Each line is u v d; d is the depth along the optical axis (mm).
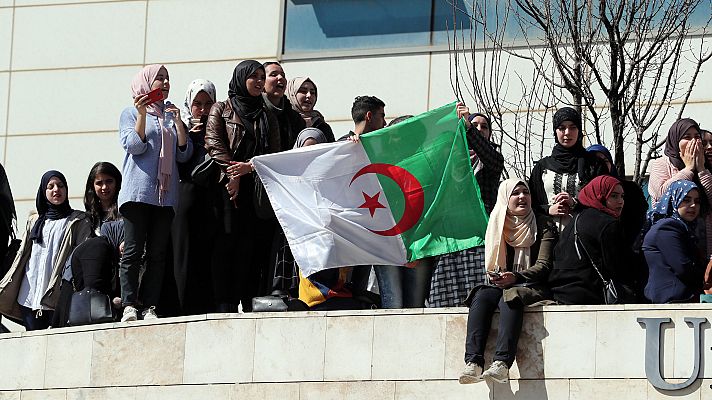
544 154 26469
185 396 21938
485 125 22672
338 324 21531
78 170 29188
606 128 26078
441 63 27891
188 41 29203
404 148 22328
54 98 29578
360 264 22000
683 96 26297
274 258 22469
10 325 27391
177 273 22469
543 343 20703
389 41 28297
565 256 20906
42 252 23344
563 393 20562
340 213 22156
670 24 25688
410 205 22156
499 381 20469
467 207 22078
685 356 20266
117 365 22312
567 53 25688
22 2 30094
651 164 22062
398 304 22109
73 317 22547
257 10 29000
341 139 22859
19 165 29375
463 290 21797
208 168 22328
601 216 20891
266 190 22250
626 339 20500
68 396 22484
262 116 22594
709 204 21422
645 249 20781
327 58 28484
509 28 27156
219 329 21938
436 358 21125
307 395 21500
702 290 20703
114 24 29656
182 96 29000
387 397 21219
